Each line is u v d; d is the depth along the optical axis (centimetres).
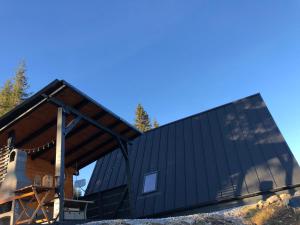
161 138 1925
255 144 1493
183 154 1688
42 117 1225
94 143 1512
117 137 1433
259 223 970
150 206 1480
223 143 1611
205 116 1902
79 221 979
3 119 1198
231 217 1033
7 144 1302
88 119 1252
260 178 1316
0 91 3550
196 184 1465
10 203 1134
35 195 988
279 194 1233
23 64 3722
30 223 974
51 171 1546
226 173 1434
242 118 1703
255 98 1795
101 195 1631
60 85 1079
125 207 1520
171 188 1515
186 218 980
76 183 1673
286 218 967
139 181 1664
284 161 1334
